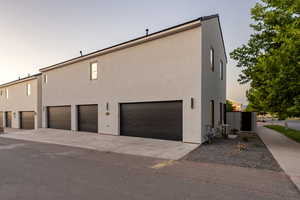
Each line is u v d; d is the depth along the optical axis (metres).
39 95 17.69
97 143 8.86
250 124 13.35
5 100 22.14
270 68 6.90
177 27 8.53
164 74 9.18
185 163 5.23
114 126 11.30
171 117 9.05
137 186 3.53
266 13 8.30
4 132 15.33
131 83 10.52
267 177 3.97
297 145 7.72
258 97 7.93
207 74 8.95
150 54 9.73
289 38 6.59
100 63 12.23
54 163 5.39
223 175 4.14
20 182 3.80
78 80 13.63
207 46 9.01
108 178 4.02
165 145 7.90
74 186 3.55
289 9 6.86
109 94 11.62
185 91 8.48
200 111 8.03
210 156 5.93
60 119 15.13
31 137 11.73
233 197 3.02
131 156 6.24
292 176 4.01
